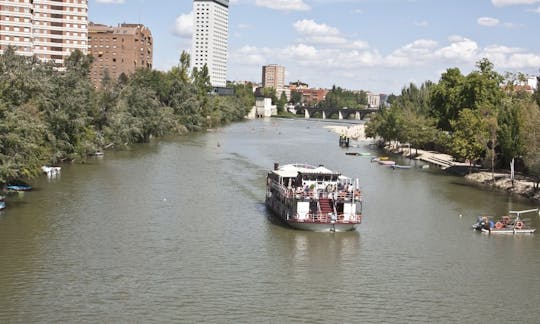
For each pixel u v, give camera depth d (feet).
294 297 164.14
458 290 174.81
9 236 208.95
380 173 420.36
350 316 153.07
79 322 143.13
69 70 421.59
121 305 153.89
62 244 202.59
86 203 265.54
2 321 142.10
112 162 401.70
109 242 207.72
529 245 225.15
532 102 408.05
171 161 423.23
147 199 281.13
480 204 302.66
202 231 227.81
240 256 198.39
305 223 230.89
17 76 301.43
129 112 546.26
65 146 368.89
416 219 263.08
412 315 155.43
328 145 640.58
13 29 637.30
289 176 255.29
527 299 169.37
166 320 146.20
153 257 193.26
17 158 249.55
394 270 190.60
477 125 407.03
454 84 545.03
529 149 341.41
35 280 168.45
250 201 287.89
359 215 235.20
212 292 165.17
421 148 603.67
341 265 193.36
